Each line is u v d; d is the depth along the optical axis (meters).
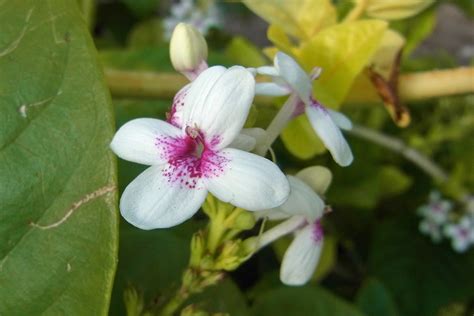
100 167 0.16
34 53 0.16
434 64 0.39
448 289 0.37
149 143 0.15
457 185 0.38
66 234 0.16
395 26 0.26
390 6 0.22
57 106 0.16
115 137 0.15
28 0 0.16
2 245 0.15
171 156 0.15
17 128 0.16
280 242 0.30
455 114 0.40
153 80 0.20
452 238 0.38
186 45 0.17
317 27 0.21
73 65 0.16
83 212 0.16
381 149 0.37
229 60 0.25
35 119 0.16
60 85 0.16
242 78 0.15
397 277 0.37
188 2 0.41
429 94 0.22
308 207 0.16
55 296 0.15
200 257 0.17
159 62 0.25
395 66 0.21
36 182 0.16
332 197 0.33
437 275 0.37
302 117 0.20
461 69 0.22
